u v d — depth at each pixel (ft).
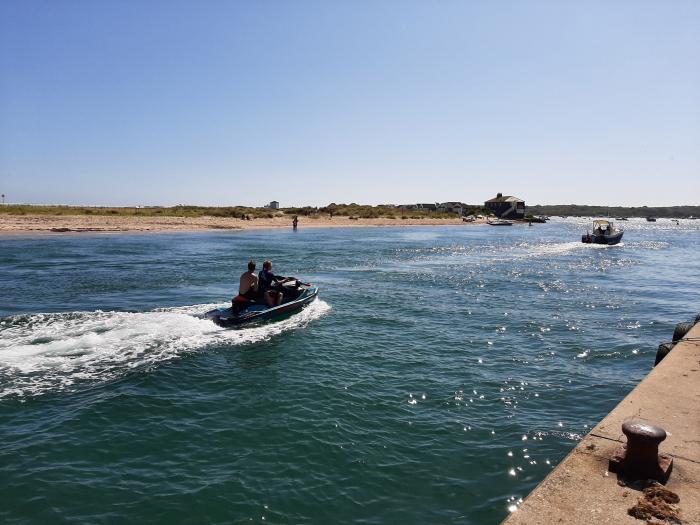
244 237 161.58
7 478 17.56
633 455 11.55
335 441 20.84
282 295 44.19
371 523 15.48
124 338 35.99
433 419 23.24
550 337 38.88
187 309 47.06
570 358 33.35
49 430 21.44
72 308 47.37
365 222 283.18
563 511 10.34
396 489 17.42
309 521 15.55
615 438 13.55
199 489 17.08
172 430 21.63
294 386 27.22
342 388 27.02
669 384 17.51
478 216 467.52
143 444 20.33
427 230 258.98
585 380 28.86
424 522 15.56
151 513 15.71
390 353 33.91
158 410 23.72
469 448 20.44
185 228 190.80
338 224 263.90
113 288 59.93
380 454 19.81
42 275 69.51
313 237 170.09
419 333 39.70
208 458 19.29
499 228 325.42
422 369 30.55
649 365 31.89
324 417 23.21
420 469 18.72
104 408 23.80
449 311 48.49
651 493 10.71
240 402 24.90
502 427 22.41
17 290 57.72
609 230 169.58
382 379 28.66
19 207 215.92
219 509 16.02
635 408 15.46
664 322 44.55
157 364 30.50
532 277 76.33
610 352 34.78
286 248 123.03
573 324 43.47
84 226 170.60
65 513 15.62
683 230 346.13
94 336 36.19
